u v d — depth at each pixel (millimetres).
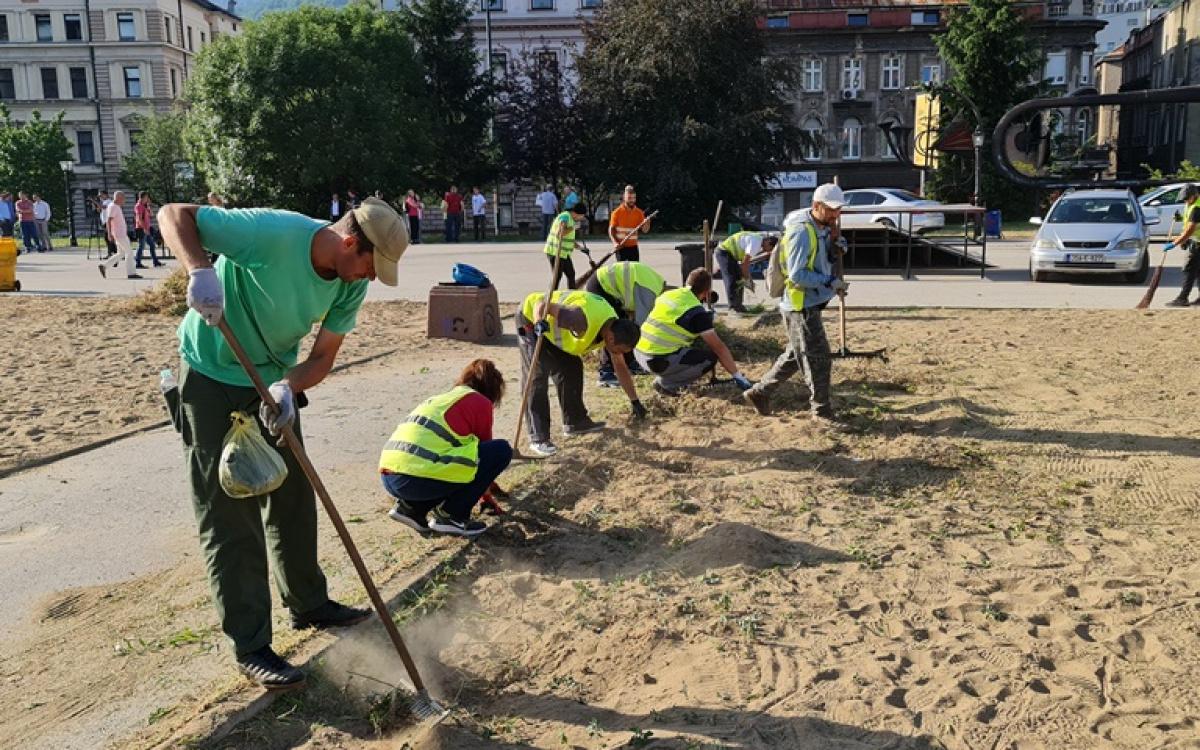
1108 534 5223
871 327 12219
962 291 16109
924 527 5332
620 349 7059
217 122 40188
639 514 5555
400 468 5043
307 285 3568
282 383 3471
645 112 41375
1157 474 6203
